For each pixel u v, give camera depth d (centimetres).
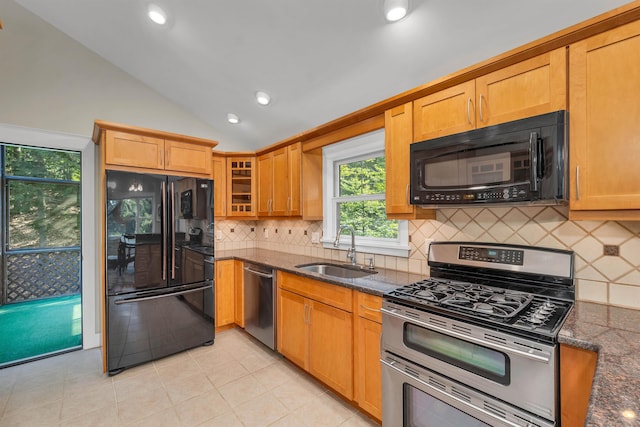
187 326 269
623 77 110
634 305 129
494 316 118
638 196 107
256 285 279
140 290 244
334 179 301
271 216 322
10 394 207
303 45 206
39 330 335
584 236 142
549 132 121
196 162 278
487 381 119
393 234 249
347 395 188
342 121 229
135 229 242
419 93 174
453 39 165
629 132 109
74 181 470
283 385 218
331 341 200
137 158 245
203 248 281
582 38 119
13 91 249
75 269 482
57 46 269
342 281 189
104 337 234
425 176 164
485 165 141
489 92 146
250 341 296
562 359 103
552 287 145
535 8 138
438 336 137
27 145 255
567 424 102
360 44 190
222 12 200
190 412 188
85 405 195
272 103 283
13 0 249
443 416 136
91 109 285
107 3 224
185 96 319
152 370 240
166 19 219
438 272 191
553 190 120
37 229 448
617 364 83
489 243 170
